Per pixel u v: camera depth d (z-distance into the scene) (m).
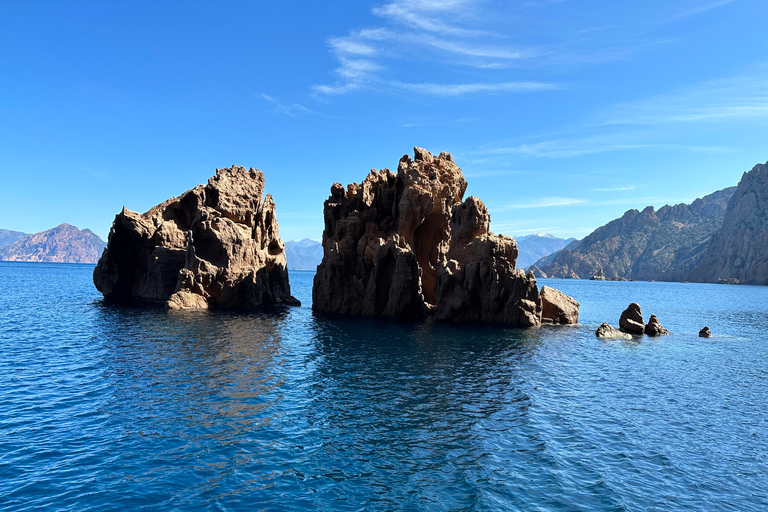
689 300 151.00
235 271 73.62
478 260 65.56
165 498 16.78
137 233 76.94
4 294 94.44
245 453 20.70
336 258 72.69
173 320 57.16
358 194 80.00
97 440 21.39
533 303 64.25
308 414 25.88
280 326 56.47
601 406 28.91
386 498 17.33
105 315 60.41
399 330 56.03
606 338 55.66
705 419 26.97
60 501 16.27
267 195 87.94
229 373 33.53
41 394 27.48
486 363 39.62
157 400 27.06
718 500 17.78
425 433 23.72
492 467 20.11
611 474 19.70
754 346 53.25
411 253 68.44
